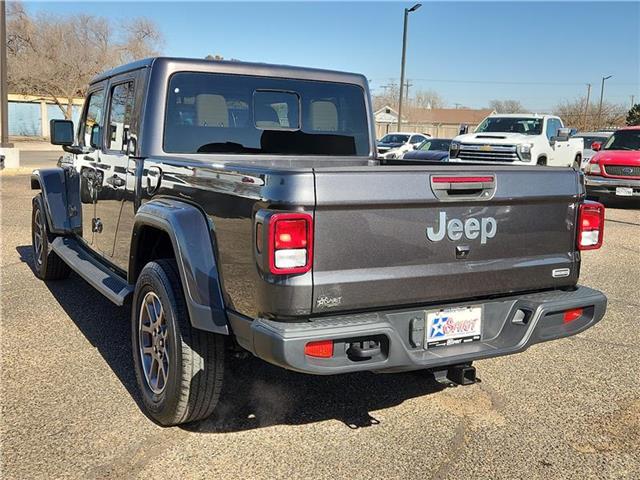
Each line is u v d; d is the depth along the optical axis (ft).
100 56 151.53
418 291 10.44
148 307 12.42
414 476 10.56
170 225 11.38
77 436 11.57
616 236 35.47
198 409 11.43
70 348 15.97
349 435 11.91
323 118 16.80
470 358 10.69
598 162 46.96
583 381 14.76
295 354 9.27
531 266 11.62
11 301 19.94
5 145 62.03
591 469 10.91
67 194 20.17
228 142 15.15
